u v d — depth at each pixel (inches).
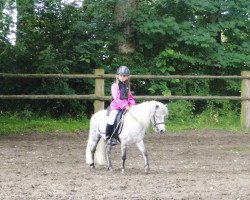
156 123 386.9
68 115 698.8
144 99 657.0
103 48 722.8
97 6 725.9
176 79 732.0
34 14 703.7
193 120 710.5
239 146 557.9
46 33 708.0
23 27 703.1
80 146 539.2
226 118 724.7
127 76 402.6
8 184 355.3
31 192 331.6
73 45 708.7
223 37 804.0
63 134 610.5
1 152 491.5
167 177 389.1
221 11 771.4
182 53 756.6
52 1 683.4
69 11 711.7
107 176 390.6
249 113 674.8
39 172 403.2
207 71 766.5
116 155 498.0
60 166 432.5
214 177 392.2
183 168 432.5
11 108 692.7
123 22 744.3
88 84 714.8
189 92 751.7
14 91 692.1
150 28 729.6
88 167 430.0
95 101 645.3
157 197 320.8
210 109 733.3
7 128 622.5
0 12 602.2
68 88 690.2
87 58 701.9
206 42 729.6
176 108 708.0
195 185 360.2
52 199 313.6
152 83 732.7
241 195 330.0
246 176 398.0
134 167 434.9
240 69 770.2
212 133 640.4
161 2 758.5
